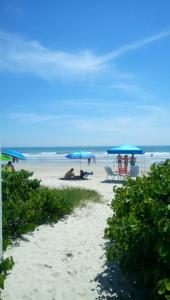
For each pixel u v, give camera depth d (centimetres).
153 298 514
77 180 2284
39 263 666
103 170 3391
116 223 605
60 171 3378
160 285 427
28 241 781
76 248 761
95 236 848
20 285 578
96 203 1237
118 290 579
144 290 568
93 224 956
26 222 847
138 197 576
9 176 953
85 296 561
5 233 773
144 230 462
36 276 614
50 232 860
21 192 950
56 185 1825
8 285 573
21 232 806
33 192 962
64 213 1023
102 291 576
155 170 646
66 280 609
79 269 653
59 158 5719
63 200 1027
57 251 737
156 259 475
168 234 419
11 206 827
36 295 554
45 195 953
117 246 557
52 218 946
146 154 7375
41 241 789
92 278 618
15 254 700
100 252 739
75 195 1284
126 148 2170
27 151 10881
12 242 763
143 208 511
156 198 495
